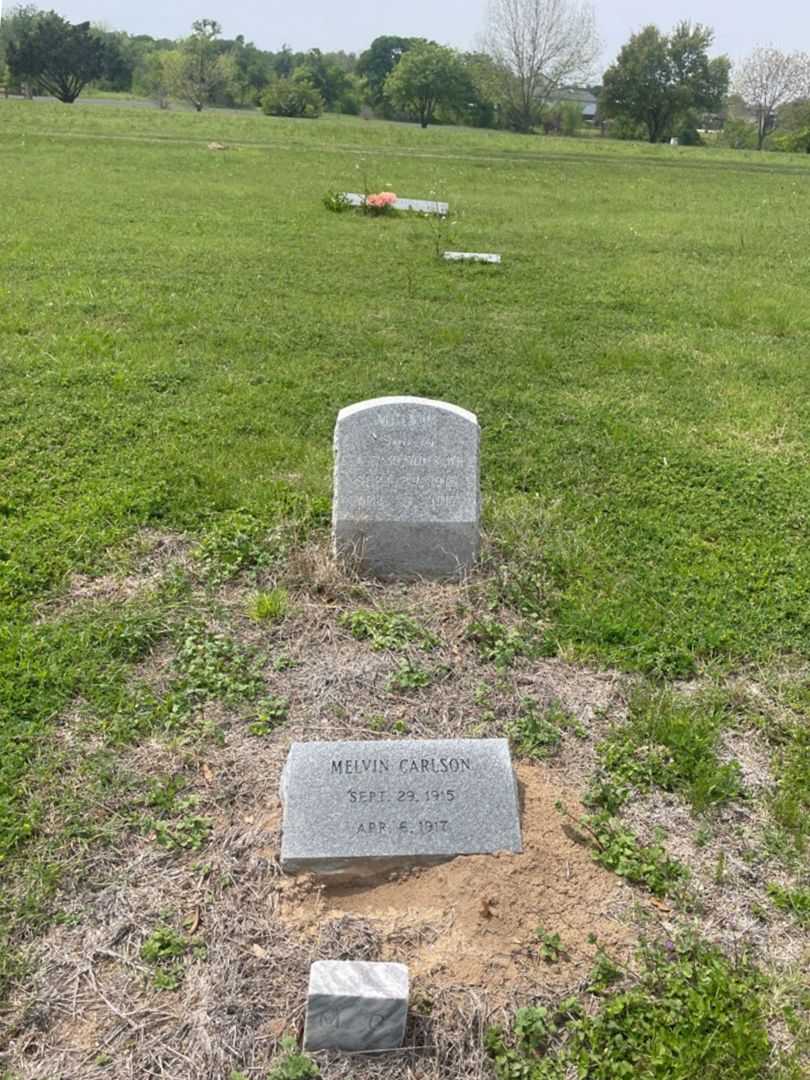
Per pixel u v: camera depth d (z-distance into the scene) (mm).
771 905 1896
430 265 7203
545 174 14094
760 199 12273
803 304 6598
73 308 5562
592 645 2660
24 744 2156
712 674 2578
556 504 3430
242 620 2668
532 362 5078
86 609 2686
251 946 1712
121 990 1646
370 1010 1524
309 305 5938
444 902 1776
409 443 2809
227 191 10320
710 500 3578
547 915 1778
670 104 32094
